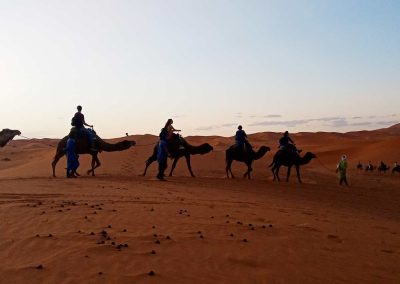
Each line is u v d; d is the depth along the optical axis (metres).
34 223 11.03
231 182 26.22
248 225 11.88
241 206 15.77
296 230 11.73
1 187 18.61
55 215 11.94
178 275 7.85
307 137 134.62
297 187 26.66
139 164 40.56
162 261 8.50
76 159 25.50
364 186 35.41
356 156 74.88
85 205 13.62
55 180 22.22
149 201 15.46
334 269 8.72
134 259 8.52
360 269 8.86
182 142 28.48
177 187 21.25
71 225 10.91
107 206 13.73
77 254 8.63
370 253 10.11
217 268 8.33
